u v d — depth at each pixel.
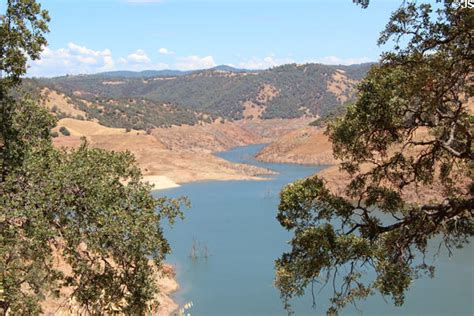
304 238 13.63
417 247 14.60
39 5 12.88
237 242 48.19
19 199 11.58
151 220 12.90
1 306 11.95
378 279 13.54
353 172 15.27
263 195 78.88
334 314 14.03
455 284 32.25
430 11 11.80
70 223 11.95
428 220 13.98
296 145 147.50
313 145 143.50
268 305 30.72
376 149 14.41
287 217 14.38
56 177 12.01
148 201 13.34
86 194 12.36
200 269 39.25
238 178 101.44
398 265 13.51
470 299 29.72
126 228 12.21
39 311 11.95
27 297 11.80
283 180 98.56
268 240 48.78
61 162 13.72
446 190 15.89
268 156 151.00
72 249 11.96
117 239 12.20
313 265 13.48
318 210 14.40
